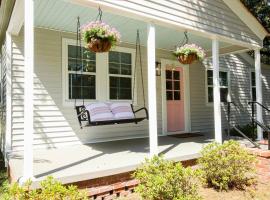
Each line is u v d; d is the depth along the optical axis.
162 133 8.50
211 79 10.30
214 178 4.73
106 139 7.16
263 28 7.53
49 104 6.27
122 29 6.35
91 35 4.33
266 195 4.50
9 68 5.83
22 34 6.04
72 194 2.92
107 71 7.21
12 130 5.79
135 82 7.79
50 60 6.34
